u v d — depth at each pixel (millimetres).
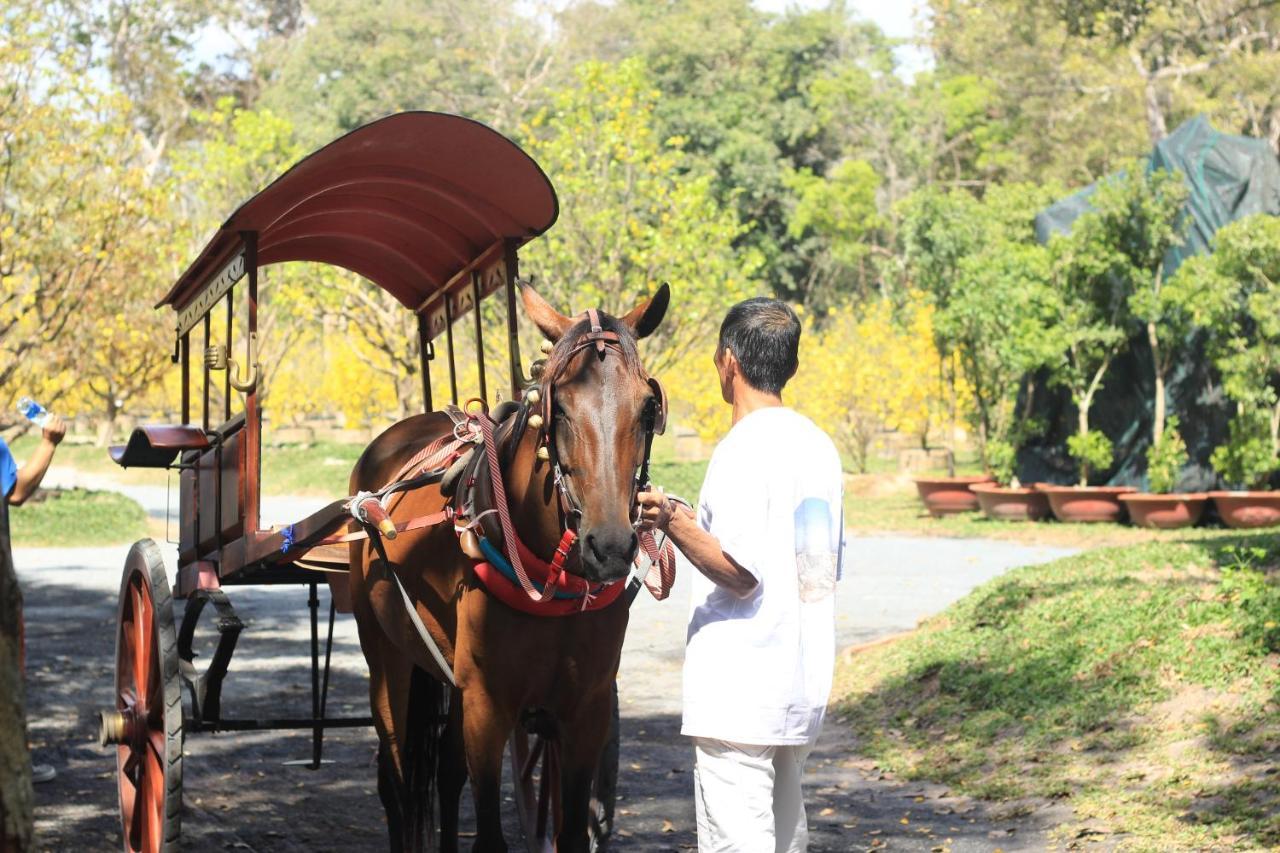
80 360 24328
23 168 22828
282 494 32375
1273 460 19344
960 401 25828
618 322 4129
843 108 58375
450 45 60219
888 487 27984
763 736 3744
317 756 6500
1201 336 21062
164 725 5434
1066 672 8703
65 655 12008
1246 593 8898
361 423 43375
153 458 6520
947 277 24391
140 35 46062
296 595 16734
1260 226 19125
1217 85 39062
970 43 44312
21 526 23375
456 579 4758
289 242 6703
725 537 3717
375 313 27656
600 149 22344
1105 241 20891
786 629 3768
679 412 34125
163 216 25062
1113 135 41938
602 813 5547
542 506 4270
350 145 5156
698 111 56750
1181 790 6688
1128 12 29422
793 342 3951
